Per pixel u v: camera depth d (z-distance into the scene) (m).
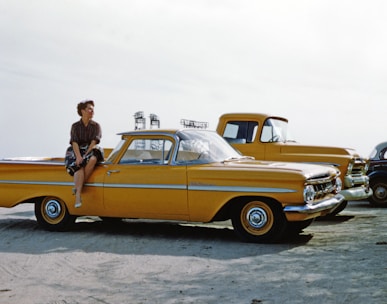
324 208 7.87
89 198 8.68
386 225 9.57
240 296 5.11
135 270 6.27
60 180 8.91
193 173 8.05
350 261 6.38
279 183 7.56
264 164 8.16
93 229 9.33
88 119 8.67
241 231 7.87
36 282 5.84
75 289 5.53
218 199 7.87
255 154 11.44
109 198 8.55
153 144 8.47
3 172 9.28
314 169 8.02
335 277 5.66
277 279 5.68
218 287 5.45
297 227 8.95
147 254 7.12
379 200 13.84
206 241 8.01
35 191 9.05
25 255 7.25
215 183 7.88
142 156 8.49
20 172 9.18
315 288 5.28
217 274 5.97
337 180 8.73
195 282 5.67
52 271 6.33
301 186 7.48
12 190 9.20
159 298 5.13
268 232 7.70
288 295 5.09
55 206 9.05
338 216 11.37
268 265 6.33
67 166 8.66
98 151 8.75
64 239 8.36
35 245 7.94
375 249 7.08
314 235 8.48
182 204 8.09
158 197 8.23
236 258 6.76
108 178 8.55
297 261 6.50
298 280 5.61
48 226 9.12
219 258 6.79
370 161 13.95
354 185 11.30
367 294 5.02
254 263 6.46
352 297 4.94
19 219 11.02
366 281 5.46
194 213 8.06
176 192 8.12
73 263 6.70
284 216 7.69
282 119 12.24
